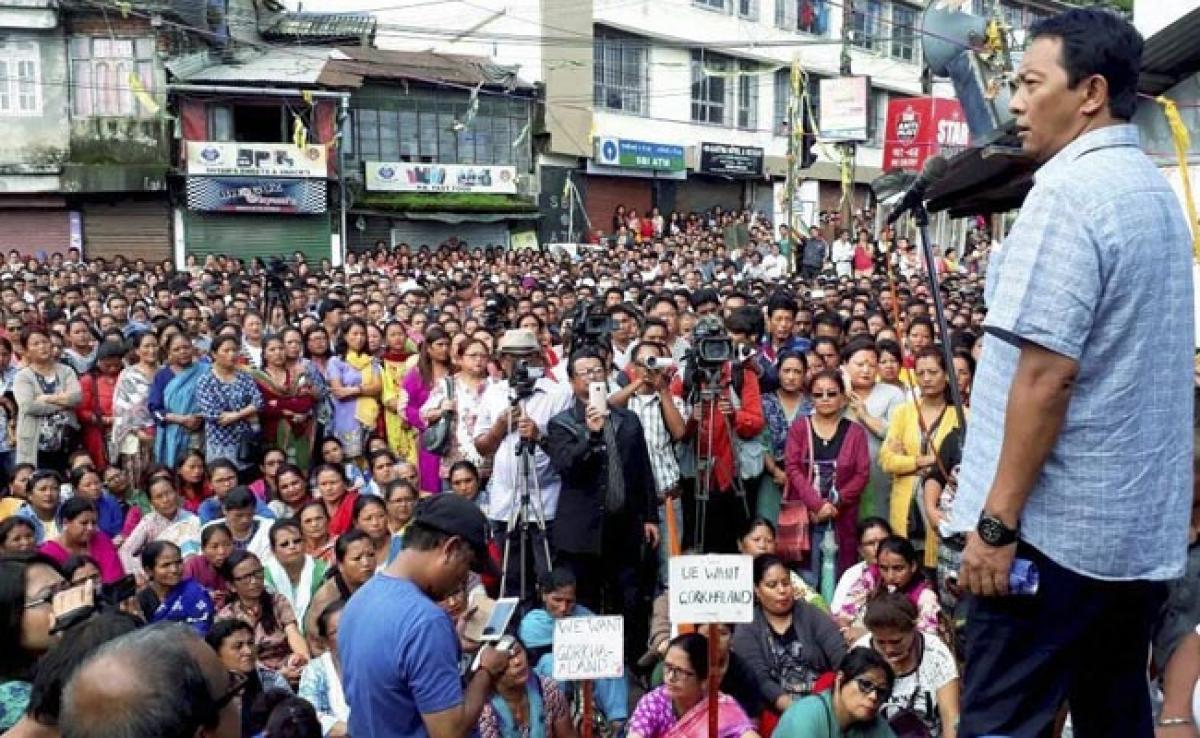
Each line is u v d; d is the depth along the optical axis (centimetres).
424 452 866
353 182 2562
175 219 2438
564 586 557
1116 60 218
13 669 305
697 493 661
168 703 186
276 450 836
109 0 2320
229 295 1511
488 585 674
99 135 2358
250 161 2408
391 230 2652
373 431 960
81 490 751
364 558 586
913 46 3781
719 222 3064
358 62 2552
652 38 3027
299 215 2511
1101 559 214
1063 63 220
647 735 488
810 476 689
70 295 1383
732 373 701
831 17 3456
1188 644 308
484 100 2709
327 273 1997
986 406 231
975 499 229
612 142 2925
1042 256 210
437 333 912
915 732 483
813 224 3297
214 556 638
